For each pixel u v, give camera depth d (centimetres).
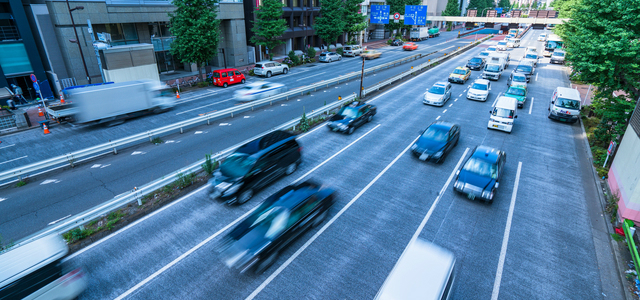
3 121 1756
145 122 1966
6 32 2305
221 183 1087
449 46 6109
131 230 979
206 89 2869
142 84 1984
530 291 777
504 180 1303
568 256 891
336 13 4538
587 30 1474
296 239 938
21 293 674
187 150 1562
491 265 855
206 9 2748
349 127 1750
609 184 1231
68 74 2702
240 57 3916
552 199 1169
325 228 997
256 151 1191
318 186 1073
